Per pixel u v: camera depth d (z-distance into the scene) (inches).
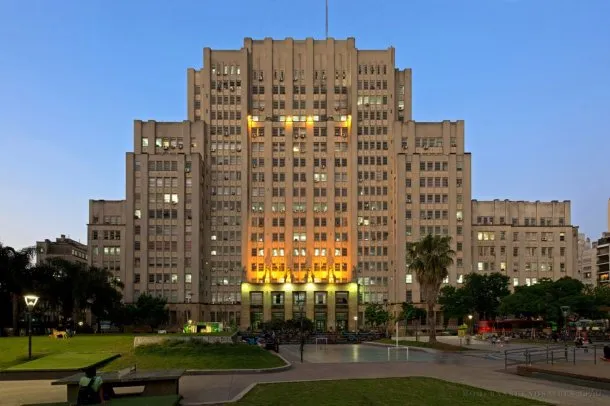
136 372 1116.5
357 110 6707.7
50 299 4067.4
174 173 6318.9
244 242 6535.4
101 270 4503.0
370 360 2018.9
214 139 6707.7
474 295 4726.9
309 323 5467.5
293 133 6761.8
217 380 1332.4
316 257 6555.1
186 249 6245.1
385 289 6476.4
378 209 6594.5
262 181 6702.8
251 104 6855.3
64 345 1958.7
